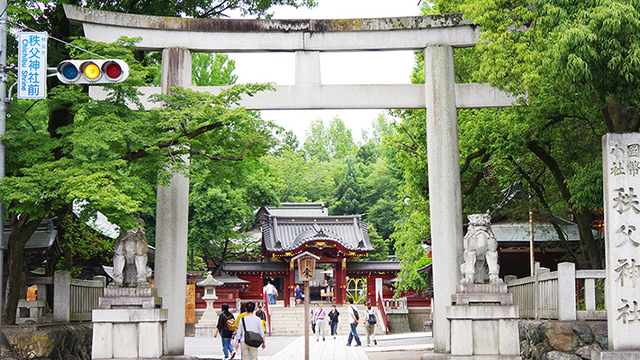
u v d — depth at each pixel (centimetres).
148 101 1588
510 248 2509
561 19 1206
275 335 3534
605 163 1158
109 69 1055
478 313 1295
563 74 1202
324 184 7425
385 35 1727
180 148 1459
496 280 1336
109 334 1323
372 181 7281
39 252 1919
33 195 1227
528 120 1739
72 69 1060
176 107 1487
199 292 3788
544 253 2541
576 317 1322
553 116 1758
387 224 6844
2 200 1178
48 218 2000
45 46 1093
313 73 1716
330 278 5469
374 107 1712
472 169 2234
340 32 1727
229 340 1758
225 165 1553
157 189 1681
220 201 4081
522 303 1652
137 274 1387
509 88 1483
